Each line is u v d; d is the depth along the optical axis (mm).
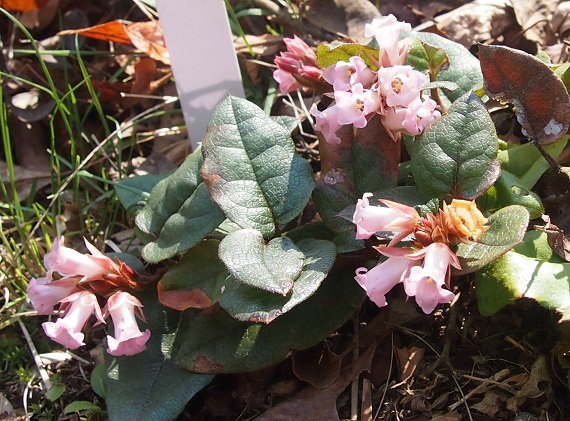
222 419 158
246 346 148
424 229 130
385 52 149
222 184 147
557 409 145
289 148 152
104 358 161
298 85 179
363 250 153
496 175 138
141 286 161
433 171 141
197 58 187
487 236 129
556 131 150
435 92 165
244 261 135
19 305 192
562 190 165
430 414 148
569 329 142
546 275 136
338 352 162
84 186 218
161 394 150
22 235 197
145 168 216
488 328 158
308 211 187
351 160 154
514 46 218
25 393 172
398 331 163
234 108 153
